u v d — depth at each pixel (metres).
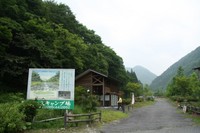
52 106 16.50
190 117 23.78
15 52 28.44
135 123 19.02
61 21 51.38
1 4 29.58
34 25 31.11
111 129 15.46
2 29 24.83
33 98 16.55
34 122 14.34
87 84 35.75
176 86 59.94
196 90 37.34
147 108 41.62
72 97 16.55
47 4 52.31
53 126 14.83
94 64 48.00
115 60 62.75
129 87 62.03
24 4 35.38
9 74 26.27
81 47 45.34
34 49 27.64
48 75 16.84
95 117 19.30
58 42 35.56
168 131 14.50
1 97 20.58
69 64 36.25
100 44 64.12
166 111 33.75
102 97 37.75
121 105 32.62
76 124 15.84
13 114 12.18
